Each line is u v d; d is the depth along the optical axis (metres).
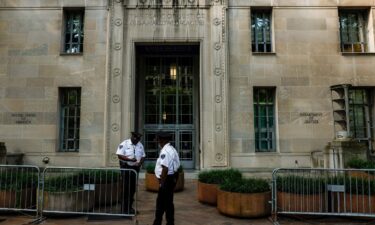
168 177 7.31
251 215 8.49
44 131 15.97
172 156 7.40
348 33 16.97
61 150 16.20
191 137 17.72
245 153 15.71
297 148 15.72
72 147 16.28
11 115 16.08
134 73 16.25
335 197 8.58
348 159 13.22
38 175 8.59
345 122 15.53
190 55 18.27
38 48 16.47
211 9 16.33
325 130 15.82
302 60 16.27
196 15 16.34
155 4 16.38
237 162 15.66
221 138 15.61
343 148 13.34
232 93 16.06
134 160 9.13
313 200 8.49
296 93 16.06
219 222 8.27
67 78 16.25
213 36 16.14
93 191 9.03
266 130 16.33
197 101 17.86
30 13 16.72
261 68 16.22
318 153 15.05
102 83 16.14
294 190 8.55
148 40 16.22
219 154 15.52
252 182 9.07
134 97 16.20
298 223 8.20
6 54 16.45
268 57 16.30
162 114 17.92
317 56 16.30
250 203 8.53
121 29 16.25
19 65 16.38
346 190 8.61
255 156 15.70
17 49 16.47
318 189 8.55
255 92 16.48
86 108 15.99
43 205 8.54
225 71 15.96
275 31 16.45
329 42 16.39
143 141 17.59
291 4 16.59
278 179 8.80
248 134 15.83
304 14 16.58
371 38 16.47
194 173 15.96
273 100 16.42
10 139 15.94
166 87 18.09
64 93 16.62
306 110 15.95
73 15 17.19
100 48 16.36
